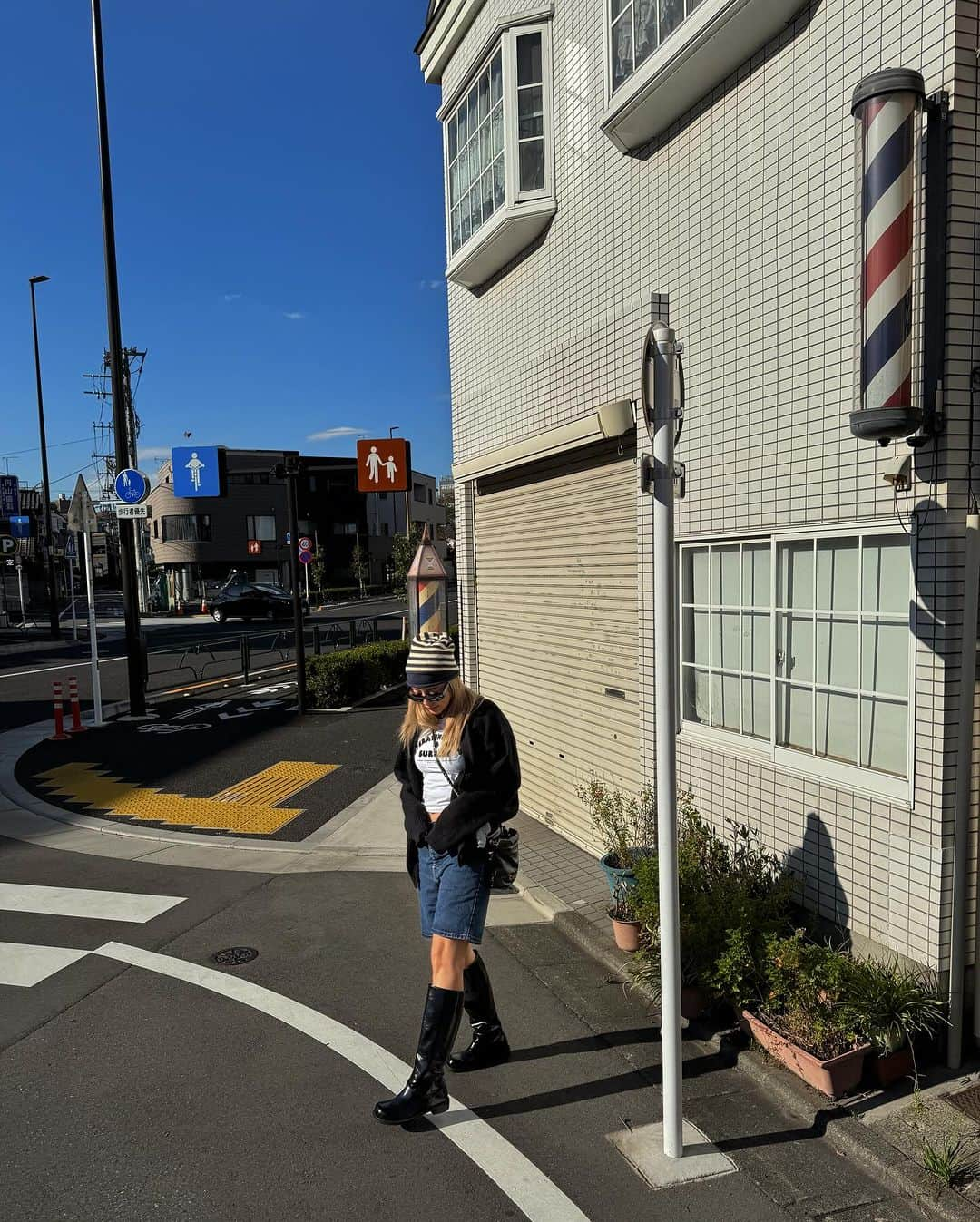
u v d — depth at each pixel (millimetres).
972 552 3053
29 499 60844
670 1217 2605
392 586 59938
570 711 6414
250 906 5430
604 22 5113
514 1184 2771
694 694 4930
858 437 3322
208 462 13398
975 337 3158
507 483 7543
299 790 8453
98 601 57062
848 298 3543
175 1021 3914
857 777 3660
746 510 4254
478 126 7020
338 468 12773
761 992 3561
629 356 5289
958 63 3051
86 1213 2662
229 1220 2625
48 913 5340
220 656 22312
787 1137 2969
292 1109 3213
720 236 4359
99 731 11984
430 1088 3062
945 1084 3160
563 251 6141
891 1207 2635
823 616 3875
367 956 4637
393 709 12906
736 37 3926
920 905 3305
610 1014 3908
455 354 8453
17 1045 3705
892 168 2988
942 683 3180
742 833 4242
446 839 3105
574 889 5391
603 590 5801
